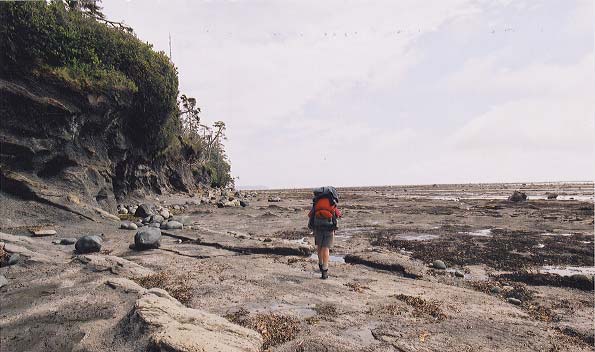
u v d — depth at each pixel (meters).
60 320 4.33
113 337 3.76
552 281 7.35
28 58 13.90
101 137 17.70
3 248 7.49
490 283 7.30
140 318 3.79
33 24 13.99
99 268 6.61
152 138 23.98
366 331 4.42
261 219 19.56
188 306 5.12
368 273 7.76
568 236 13.21
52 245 9.41
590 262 9.05
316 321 4.68
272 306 5.23
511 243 11.68
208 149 76.81
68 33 15.84
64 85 14.79
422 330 4.53
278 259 8.92
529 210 25.23
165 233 12.17
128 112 19.98
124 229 12.97
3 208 11.78
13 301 5.04
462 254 10.02
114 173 19.36
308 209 27.12
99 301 4.86
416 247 11.14
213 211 23.83
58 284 5.79
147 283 6.14
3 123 12.71
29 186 12.77
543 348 4.17
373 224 17.81
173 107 24.25
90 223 13.23
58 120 14.31
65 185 14.50
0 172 12.33
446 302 5.77
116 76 17.91
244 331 3.96
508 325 4.85
